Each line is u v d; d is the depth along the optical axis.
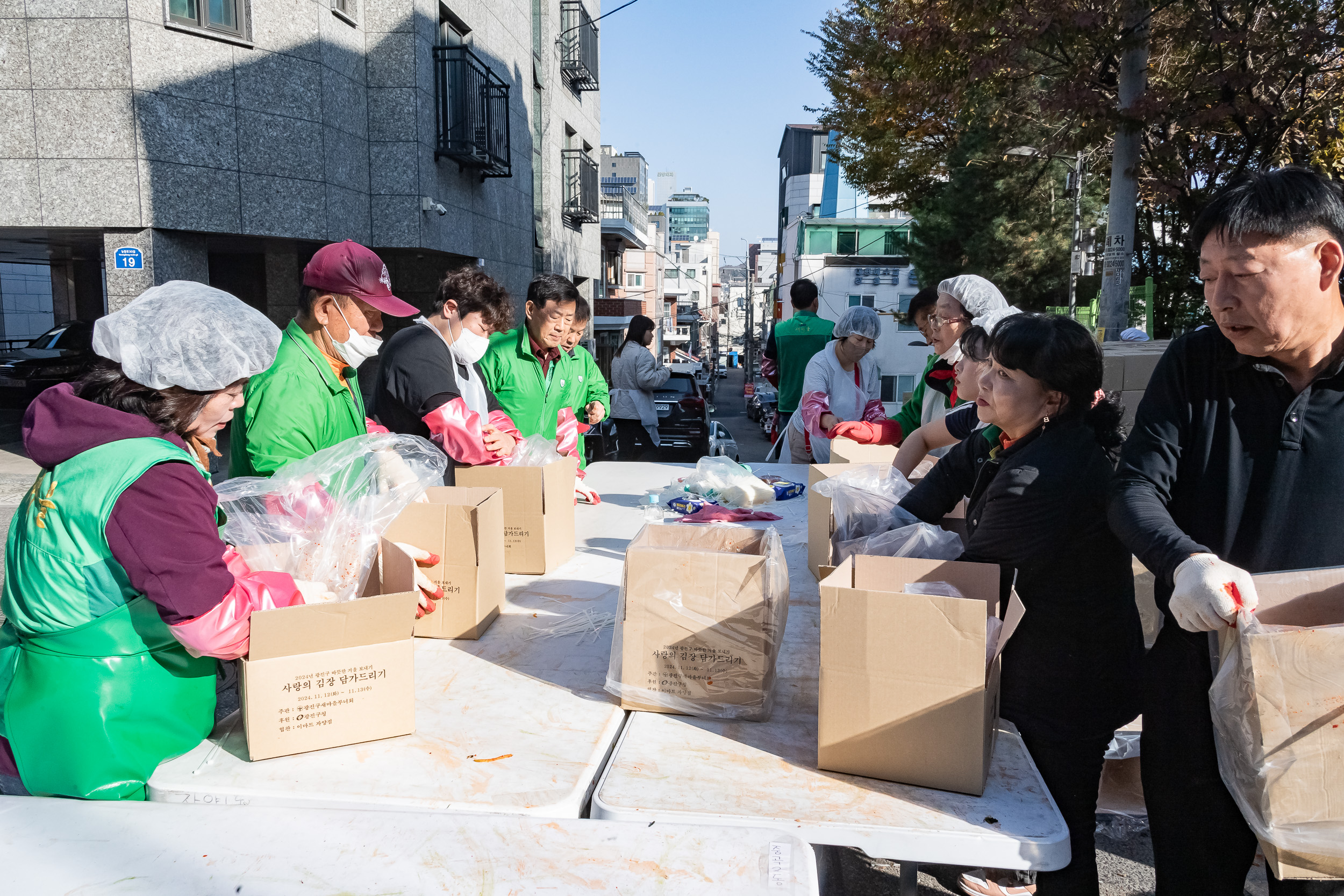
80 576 1.28
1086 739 1.59
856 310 3.84
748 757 1.41
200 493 1.31
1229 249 1.27
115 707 1.31
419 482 1.94
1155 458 1.44
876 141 13.37
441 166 10.41
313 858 1.07
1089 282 13.48
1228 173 9.04
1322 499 1.34
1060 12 6.76
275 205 8.30
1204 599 1.17
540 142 15.24
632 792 1.29
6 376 13.53
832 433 3.34
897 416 3.55
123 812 1.17
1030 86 10.49
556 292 3.35
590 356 3.91
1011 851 1.18
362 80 9.45
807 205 47.34
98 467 1.26
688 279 83.38
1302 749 1.11
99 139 7.25
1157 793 1.51
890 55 10.06
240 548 1.61
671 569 1.53
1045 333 1.59
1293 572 1.24
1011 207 13.31
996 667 1.41
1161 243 12.36
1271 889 1.35
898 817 1.24
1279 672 1.11
